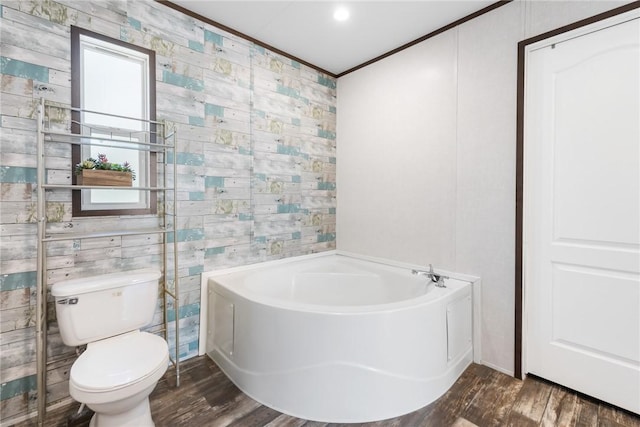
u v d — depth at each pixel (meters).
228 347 2.01
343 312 1.64
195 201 2.21
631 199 1.60
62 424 1.57
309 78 2.94
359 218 2.99
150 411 1.56
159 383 1.93
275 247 2.73
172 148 2.07
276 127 2.69
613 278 1.67
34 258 1.61
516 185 1.96
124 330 1.71
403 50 2.59
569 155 1.79
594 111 1.70
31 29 1.58
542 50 1.87
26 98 1.57
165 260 2.06
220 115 2.33
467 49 2.18
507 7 1.98
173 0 2.03
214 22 2.26
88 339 1.60
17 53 1.54
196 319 2.25
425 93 2.44
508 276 2.02
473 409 1.70
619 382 1.67
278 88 2.69
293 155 2.83
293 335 1.67
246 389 1.84
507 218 2.02
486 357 2.13
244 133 2.48
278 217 2.74
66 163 1.69
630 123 1.60
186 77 2.14
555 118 1.84
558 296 1.86
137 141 1.94
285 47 2.63
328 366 1.62
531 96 1.92
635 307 1.61
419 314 1.73
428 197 2.45
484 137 2.11
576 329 1.80
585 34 1.71
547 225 1.88
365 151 2.92
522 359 1.98
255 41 2.51
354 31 2.38
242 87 2.45
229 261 2.42
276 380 1.71
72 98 1.70
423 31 2.37
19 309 1.57
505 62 2.00
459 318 2.04
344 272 2.75
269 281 2.49
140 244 1.97
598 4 1.66
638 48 1.56
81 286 1.57
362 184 2.96
